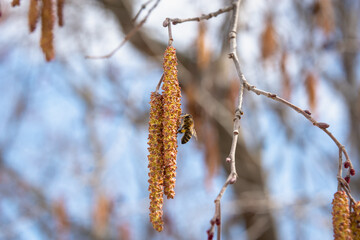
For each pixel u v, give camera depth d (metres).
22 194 10.73
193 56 7.60
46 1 3.17
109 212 8.26
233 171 2.41
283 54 6.75
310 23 7.36
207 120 6.92
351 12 9.59
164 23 3.06
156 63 8.73
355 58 9.84
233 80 7.39
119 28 8.20
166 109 2.80
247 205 8.05
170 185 2.72
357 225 2.71
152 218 2.69
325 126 2.79
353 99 9.38
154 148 2.79
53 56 3.17
